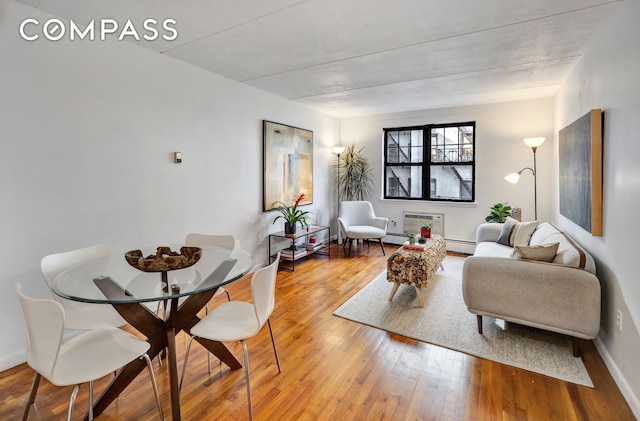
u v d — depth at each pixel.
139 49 2.95
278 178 4.77
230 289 3.77
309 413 1.84
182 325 1.97
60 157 2.46
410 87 4.26
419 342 2.60
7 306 2.24
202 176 3.61
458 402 1.92
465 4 2.21
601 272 2.45
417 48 2.96
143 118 3.00
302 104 5.29
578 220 2.94
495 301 2.57
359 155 6.31
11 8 2.18
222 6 2.24
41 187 2.37
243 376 2.17
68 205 2.52
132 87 2.90
